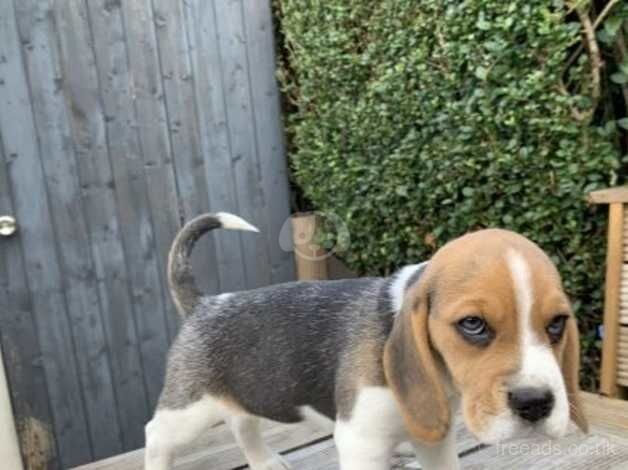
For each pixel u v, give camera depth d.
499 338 0.28
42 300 0.78
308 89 0.92
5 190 0.74
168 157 0.85
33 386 0.78
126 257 0.83
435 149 0.74
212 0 0.87
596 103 0.61
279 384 0.38
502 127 0.66
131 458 0.50
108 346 0.83
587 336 0.66
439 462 0.38
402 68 0.76
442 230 0.76
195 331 0.43
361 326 0.35
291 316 0.39
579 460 0.43
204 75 0.87
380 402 0.33
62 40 0.76
